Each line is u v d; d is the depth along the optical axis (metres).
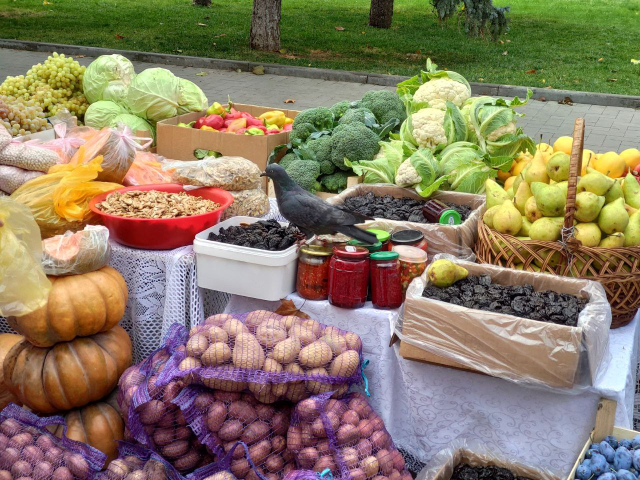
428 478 1.96
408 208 2.52
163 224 2.27
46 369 2.16
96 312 2.16
